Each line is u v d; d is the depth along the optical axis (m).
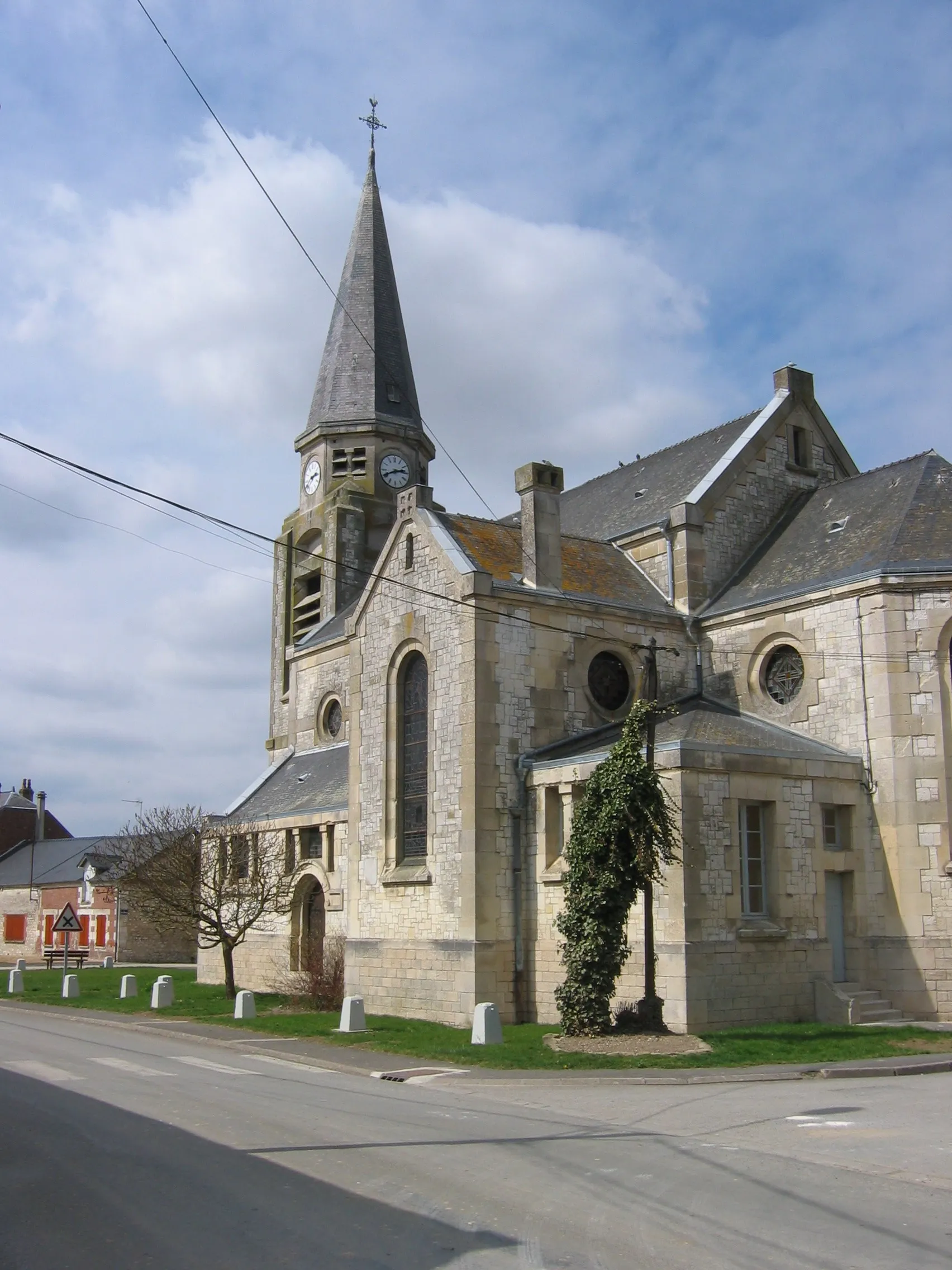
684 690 28.20
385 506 44.09
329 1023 24.53
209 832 34.38
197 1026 24.95
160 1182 10.04
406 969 25.72
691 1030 20.58
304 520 44.81
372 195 48.94
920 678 24.20
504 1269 7.50
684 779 21.56
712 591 29.34
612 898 20.31
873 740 24.44
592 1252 7.88
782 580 27.77
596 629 26.89
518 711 25.22
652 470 34.97
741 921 21.78
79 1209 9.23
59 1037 23.05
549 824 24.23
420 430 45.53
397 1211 8.99
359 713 28.47
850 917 23.89
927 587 24.44
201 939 38.28
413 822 26.56
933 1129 12.38
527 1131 12.41
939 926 23.22
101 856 57.62
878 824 24.11
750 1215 8.77
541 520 26.59
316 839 32.91
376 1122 13.01
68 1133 12.36
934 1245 7.93
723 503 30.09
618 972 20.39
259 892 32.06
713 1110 13.88
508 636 25.38
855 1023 21.98
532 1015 23.91
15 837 70.12
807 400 32.78
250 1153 11.17
